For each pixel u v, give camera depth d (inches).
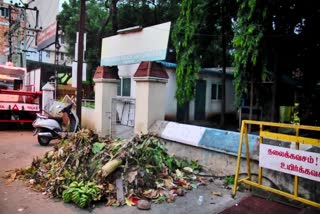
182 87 367.6
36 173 184.2
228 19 387.2
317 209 140.5
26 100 406.0
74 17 682.8
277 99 335.6
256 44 259.6
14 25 767.1
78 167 173.0
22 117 399.5
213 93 565.3
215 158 190.9
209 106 557.0
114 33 527.5
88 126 376.2
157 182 167.5
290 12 293.4
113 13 529.7
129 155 171.3
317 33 310.2
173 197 154.6
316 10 292.7
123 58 284.0
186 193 162.9
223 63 438.9
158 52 239.3
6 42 913.5
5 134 360.2
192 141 203.0
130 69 461.1
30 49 981.8
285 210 142.4
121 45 287.9
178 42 372.2
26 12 788.6
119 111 450.3
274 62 314.0
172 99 477.4
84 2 322.3
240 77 299.1
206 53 429.1
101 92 314.5
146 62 244.2
